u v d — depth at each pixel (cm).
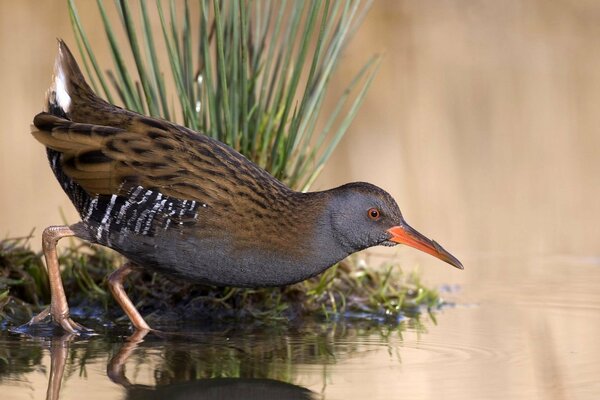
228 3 1162
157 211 989
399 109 1872
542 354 938
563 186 1759
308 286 1155
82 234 1033
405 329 1059
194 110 1162
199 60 1169
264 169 1119
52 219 1578
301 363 904
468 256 1501
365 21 1925
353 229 1033
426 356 934
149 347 966
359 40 1903
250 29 1166
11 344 972
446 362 910
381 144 1828
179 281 1137
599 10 1975
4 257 1132
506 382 840
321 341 998
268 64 1153
